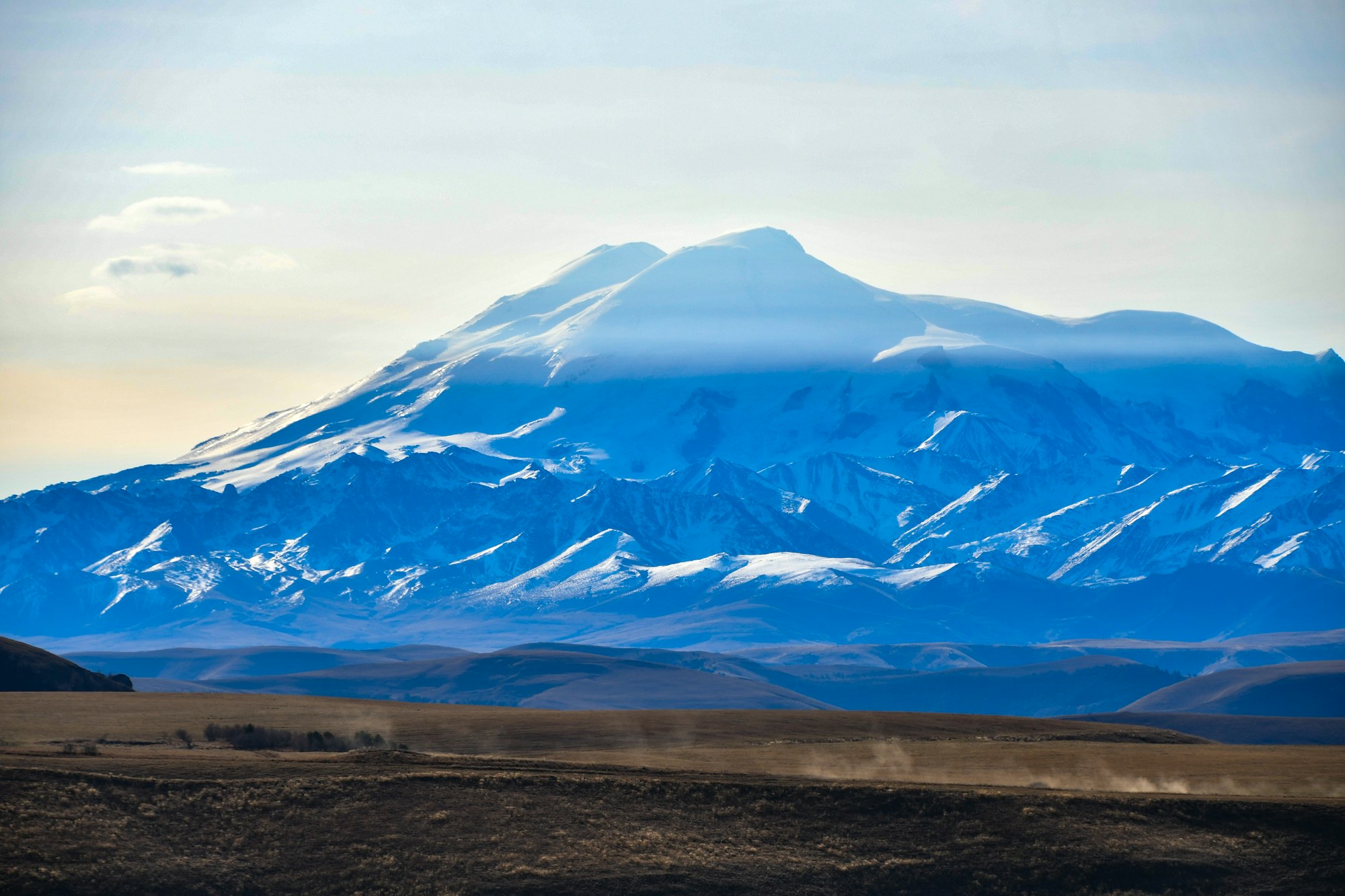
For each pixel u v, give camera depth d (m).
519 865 165.88
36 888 152.88
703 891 165.00
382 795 178.12
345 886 161.38
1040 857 173.38
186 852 163.62
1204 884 170.38
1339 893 169.12
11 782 169.88
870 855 174.00
